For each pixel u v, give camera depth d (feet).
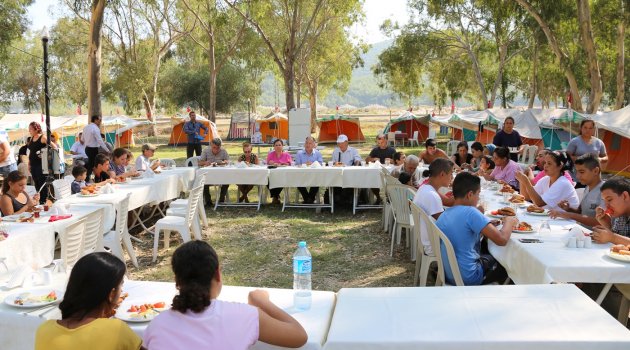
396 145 93.50
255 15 70.38
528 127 68.03
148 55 113.91
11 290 10.07
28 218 16.80
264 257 21.86
